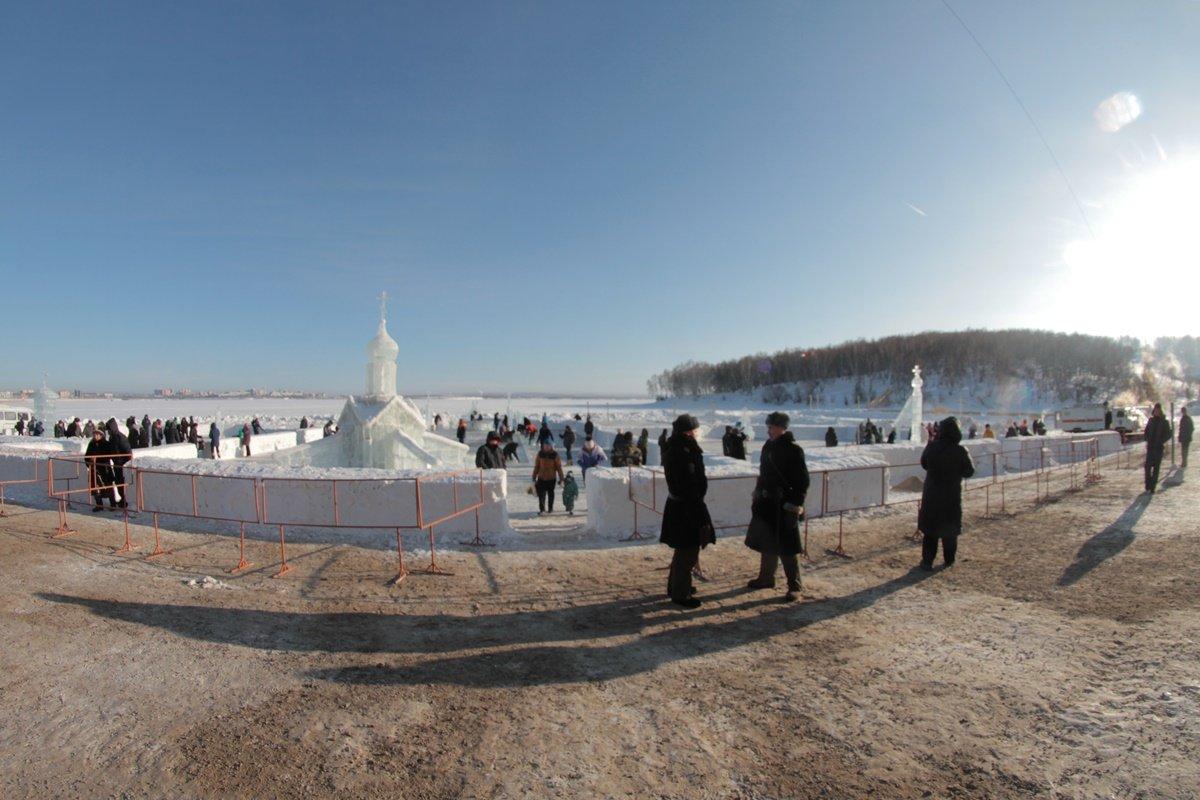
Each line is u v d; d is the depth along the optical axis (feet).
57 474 38.58
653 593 21.25
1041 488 43.73
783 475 20.56
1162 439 39.27
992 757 11.10
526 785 10.36
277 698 13.42
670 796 10.10
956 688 13.79
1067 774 10.54
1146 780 10.27
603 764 11.01
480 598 20.68
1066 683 13.84
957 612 18.78
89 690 13.66
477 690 13.88
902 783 10.41
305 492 30.86
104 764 10.87
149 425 85.87
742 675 14.65
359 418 60.70
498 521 30.22
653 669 15.01
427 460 60.85
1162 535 27.53
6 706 12.89
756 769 10.85
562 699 13.46
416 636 17.20
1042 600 19.56
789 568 20.27
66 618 17.94
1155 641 15.87
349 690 13.82
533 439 119.44
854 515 34.58
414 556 26.32
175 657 15.47
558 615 18.97
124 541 28.12
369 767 10.84
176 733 11.93
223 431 123.75
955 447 23.70
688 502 19.65
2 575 22.06
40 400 117.19
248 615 18.71
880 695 13.55
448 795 10.08
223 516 32.24
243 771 10.68
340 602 20.17
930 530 23.73
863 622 18.13
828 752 11.37
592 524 32.78
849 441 116.16
